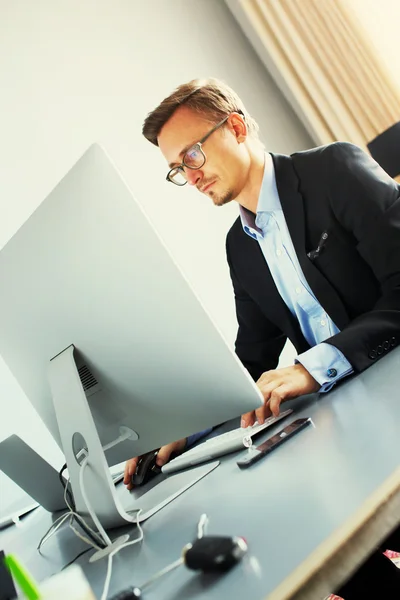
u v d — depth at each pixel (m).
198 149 1.48
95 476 0.82
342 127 3.11
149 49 2.91
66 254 0.85
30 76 2.63
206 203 2.90
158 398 0.87
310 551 0.45
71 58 2.72
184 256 2.79
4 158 2.50
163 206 2.79
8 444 1.30
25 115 2.58
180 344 0.80
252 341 1.71
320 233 1.41
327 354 1.10
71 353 0.89
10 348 1.02
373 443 0.63
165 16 2.99
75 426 0.86
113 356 0.87
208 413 0.85
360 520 0.47
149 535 0.73
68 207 0.83
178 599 0.49
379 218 1.30
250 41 3.19
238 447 0.98
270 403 1.04
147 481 1.21
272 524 0.55
